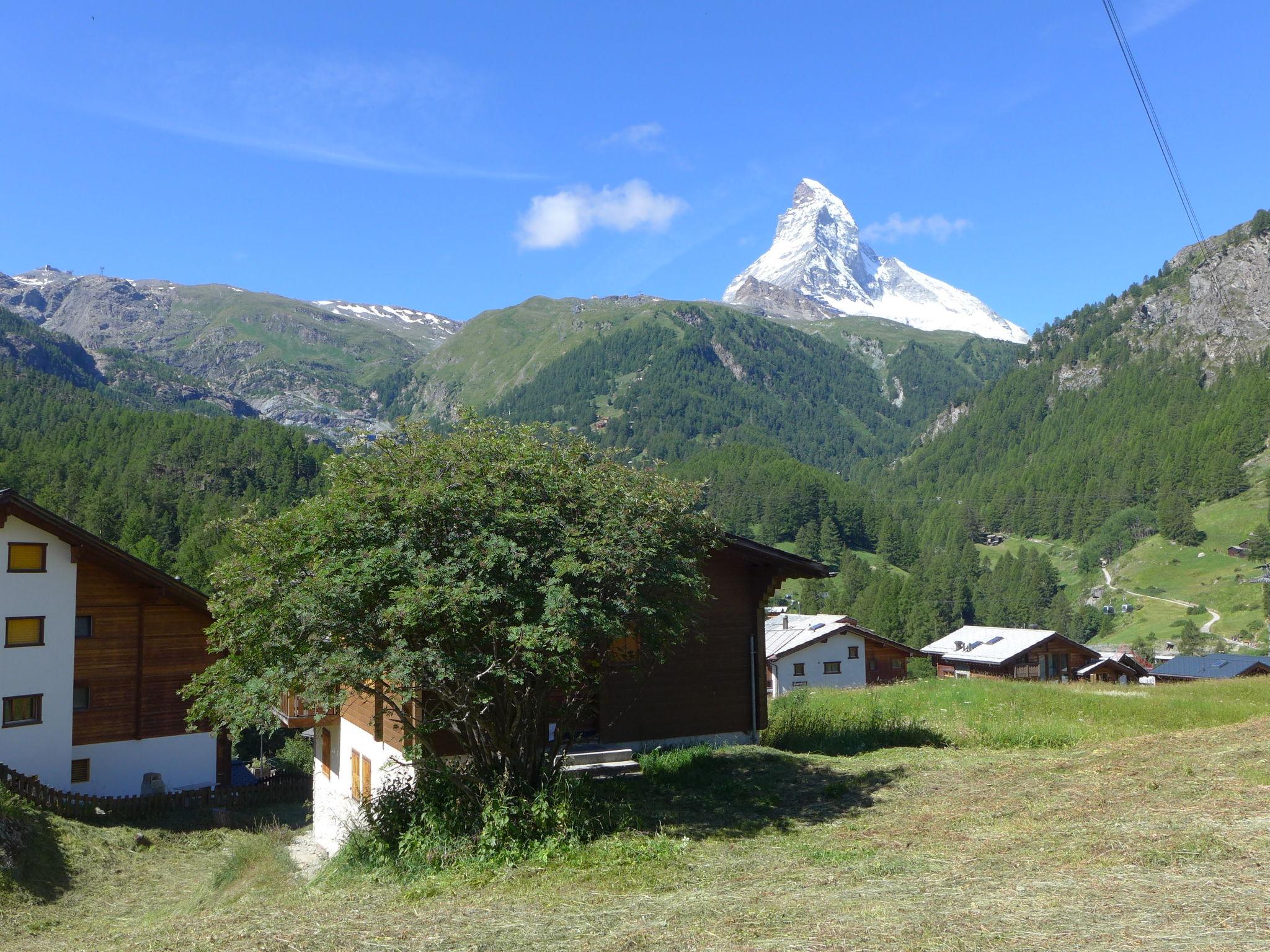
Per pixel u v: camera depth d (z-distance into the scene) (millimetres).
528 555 13344
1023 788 14758
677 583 14562
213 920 11555
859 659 61812
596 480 14711
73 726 32969
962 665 72562
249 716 13688
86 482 122188
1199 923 7359
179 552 86750
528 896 10750
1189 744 16594
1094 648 133500
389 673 12719
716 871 11172
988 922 7887
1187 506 177375
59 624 32469
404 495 13422
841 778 17078
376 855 13805
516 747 14359
